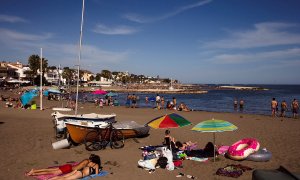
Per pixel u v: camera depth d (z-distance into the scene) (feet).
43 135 62.69
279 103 212.23
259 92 474.08
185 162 42.68
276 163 41.70
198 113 118.52
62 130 59.41
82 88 414.21
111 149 51.13
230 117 103.09
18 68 391.65
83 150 49.85
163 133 68.08
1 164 41.06
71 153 47.93
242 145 44.34
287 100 252.42
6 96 206.90
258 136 63.41
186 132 69.10
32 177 35.24
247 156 42.57
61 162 42.55
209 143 47.37
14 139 58.34
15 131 67.15
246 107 180.86
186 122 43.01
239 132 68.69
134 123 62.13
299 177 20.75
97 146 51.75
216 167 39.99
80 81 531.50
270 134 65.98
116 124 59.06
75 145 53.36
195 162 42.60
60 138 59.21
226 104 208.23
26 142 55.67
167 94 378.73
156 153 42.60
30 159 43.96
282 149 50.60
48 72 447.42
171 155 40.04
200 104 208.74
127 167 40.14
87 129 51.78
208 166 40.47
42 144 54.19
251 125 81.35
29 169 38.86
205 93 426.51
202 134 66.33
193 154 46.34
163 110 131.54
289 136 63.16
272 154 46.98
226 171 36.70
